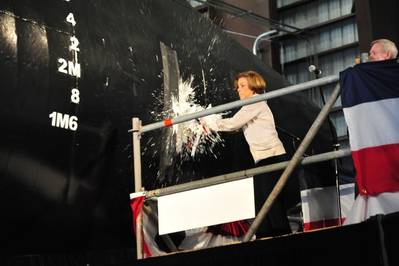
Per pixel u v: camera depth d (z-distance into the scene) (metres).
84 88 5.04
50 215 4.71
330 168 8.33
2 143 4.38
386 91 3.99
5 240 4.45
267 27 18.75
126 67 5.57
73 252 4.95
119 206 5.29
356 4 14.27
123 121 5.39
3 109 4.40
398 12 13.88
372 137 3.95
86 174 5.00
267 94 4.52
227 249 4.08
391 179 3.86
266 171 4.57
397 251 3.47
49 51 4.80
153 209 5.41
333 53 20.77
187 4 7.38
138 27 6.00
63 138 4.80
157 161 5.77
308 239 3.81
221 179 4.71
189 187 4.83
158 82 5.95
